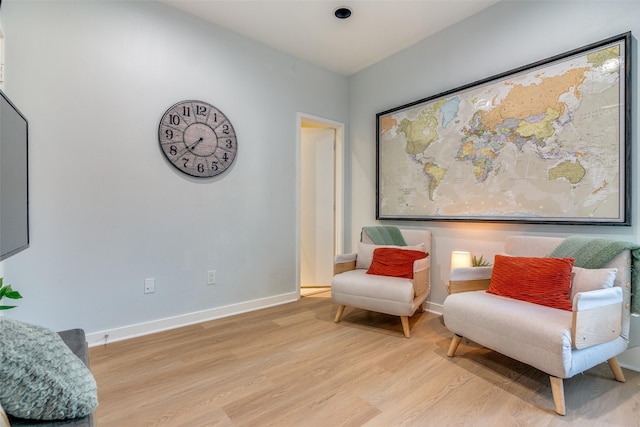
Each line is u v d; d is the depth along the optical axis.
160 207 2.36
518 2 2.23
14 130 1.20
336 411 1.40
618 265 1.63
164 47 2.37
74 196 2.03
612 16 1.83
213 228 2.63
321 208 3.76
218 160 2.63
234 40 2.74
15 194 1.21
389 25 2.64
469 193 2.50
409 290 2.19
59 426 0.72
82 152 2.05
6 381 0.69
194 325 2.48
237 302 2.78
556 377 1.37
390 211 3.14
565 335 1.33
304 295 3.40
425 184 2.82
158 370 1.76
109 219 2.15
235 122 2.75
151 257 2.33
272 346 2.08
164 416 1.36
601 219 1.85
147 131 2.29
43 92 1.92
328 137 3.70
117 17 2.17
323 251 3.76
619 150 1.78
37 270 1.92
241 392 1.55
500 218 2.31
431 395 1.52
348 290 2.41
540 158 2.10
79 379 0.79
